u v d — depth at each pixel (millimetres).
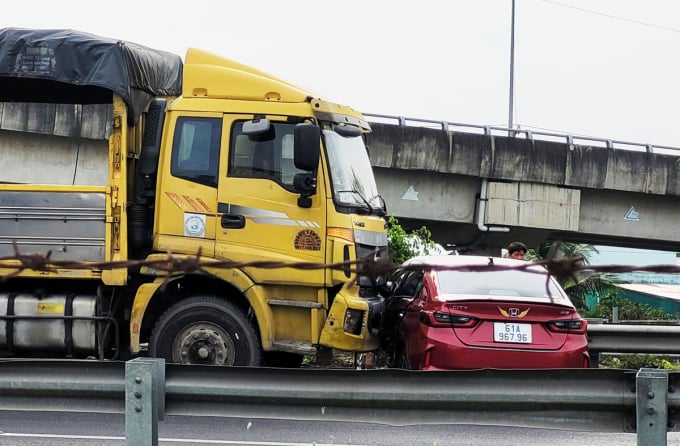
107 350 10117
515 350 9062
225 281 10000
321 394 4270
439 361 9109
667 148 31656
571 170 31031
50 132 24578
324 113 10023
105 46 9625
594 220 32656
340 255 9805
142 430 4168
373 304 10180
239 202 9883
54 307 9883
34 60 9633
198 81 10133
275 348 9805
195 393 4281
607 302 37781
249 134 9867
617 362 14141
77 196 9727
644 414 4059
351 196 10234
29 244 9734
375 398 4254
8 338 9945
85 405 4367
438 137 29828
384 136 29297
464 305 9180
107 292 10016
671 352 11977
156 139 10297
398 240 17578
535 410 4234
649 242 35469
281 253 9844
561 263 3633
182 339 9805
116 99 9703
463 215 31422
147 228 10188
